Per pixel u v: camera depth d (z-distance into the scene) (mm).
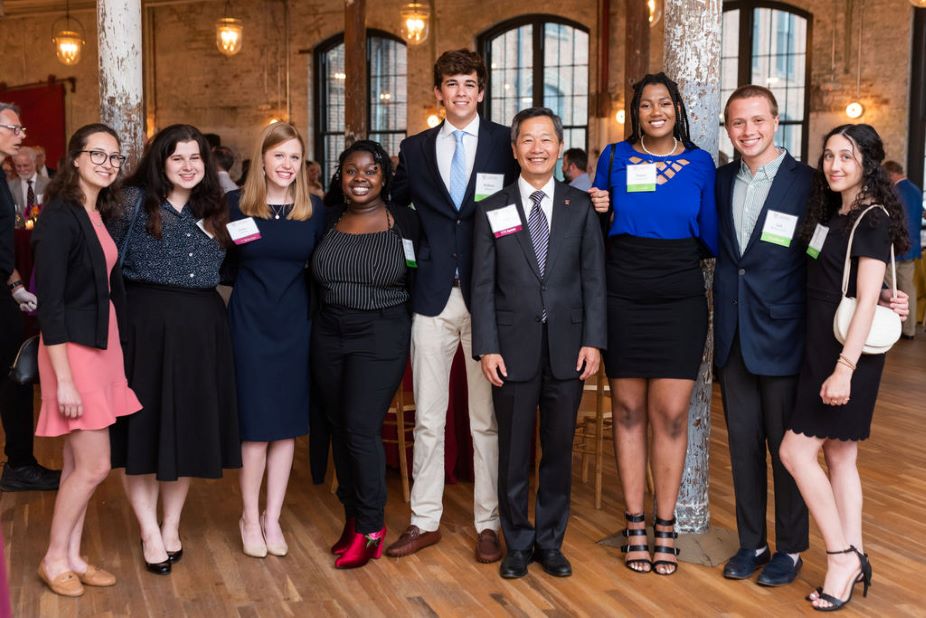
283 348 3646
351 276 3594
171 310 3412
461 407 4820
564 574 3551
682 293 3426
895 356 9016
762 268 3373
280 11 15383
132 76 4457
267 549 3793
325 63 15492
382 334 3621
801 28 13031
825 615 3223
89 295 3193
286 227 3600
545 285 3445
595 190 3496
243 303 3623
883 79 12398
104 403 3223
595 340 3438
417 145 3787
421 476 3855
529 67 14523
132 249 3383
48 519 4230
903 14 12195
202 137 3438
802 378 3270
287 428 3678
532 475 4805
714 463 5215
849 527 3336
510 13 14281
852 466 3346
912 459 5328
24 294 4512
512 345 3465
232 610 3254
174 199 3445
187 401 3432
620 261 3486
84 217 3178
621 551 3838
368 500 3660
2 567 1850
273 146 3545
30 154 7258
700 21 3832
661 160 3449
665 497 3604
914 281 10188
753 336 3395
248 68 15641
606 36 13445
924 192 12430
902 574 3605
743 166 3436
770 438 3480
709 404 3984
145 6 15648
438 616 3213
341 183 3738
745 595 3395
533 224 3488
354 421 3611
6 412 4613
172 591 3416
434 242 3701
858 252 3059
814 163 12938
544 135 3412
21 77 16500
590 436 4777
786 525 3500
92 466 3273
